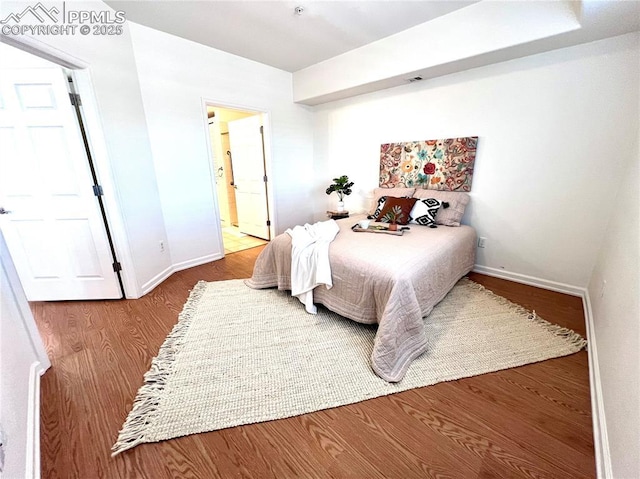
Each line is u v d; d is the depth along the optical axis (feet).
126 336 6.66
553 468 3.73
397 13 8.02
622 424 3.36
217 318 7.30
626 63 6.66
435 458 3.90
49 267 7.97
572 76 7.36
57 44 6.08
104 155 7.43
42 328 6.98
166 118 9.58
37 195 7.34
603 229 7.54
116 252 8.16
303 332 6.66
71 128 6.99
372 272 6.00
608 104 7.00
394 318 5.43
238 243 14.52
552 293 8.43
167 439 4.18
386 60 9.70
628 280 4.47
